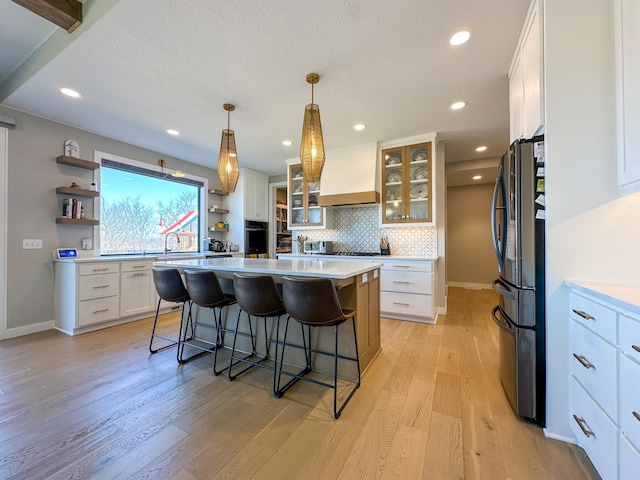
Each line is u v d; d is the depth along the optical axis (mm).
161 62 2182
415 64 2203
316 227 4480
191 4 1636
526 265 1596
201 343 2865
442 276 3924
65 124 3373
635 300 1011
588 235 1441
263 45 1986
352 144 4020
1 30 2123
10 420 1627
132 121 3285
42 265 3225
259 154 4590
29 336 3043
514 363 1665
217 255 4762
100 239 3748
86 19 1844
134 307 3598
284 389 1955
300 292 1728
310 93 2629
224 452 1391
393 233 4262
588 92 1426
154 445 1436
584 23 1429
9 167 2982
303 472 1271
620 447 1043
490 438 1487
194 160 4875
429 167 3652
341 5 1647
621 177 1344
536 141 1562
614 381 1084
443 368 2299
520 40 1901
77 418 1648
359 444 1445
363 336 2234
